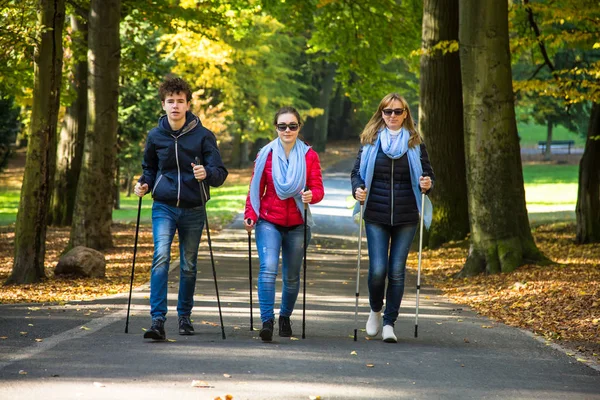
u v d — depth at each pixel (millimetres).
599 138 25234
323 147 82750
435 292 16188
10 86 24984
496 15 18016
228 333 9820
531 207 45438
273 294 9344
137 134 41281
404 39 33094
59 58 16906
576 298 13320
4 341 8773
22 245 16672
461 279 17953
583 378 7887
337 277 18625
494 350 9352
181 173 9344
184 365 7633
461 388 7188
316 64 79438
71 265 17297
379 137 9773
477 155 18250
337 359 8305
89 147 23188
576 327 11070
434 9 25500
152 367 7500
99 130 23078
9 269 21266
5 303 13180
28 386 6598
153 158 9531
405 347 9328
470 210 18469
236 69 54375
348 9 32938
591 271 16812
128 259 21750
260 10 33469
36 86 16750
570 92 20328
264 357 8203
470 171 18422
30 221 16703
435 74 25641
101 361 7707
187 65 44750
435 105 25750
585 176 27594
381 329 10078
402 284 9781
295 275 9672
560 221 35594
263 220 9539
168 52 42625
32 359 7730
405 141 9719
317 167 9641
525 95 60906
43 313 11305
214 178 9344
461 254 23797
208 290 14953
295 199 9492
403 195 9734
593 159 27500
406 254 9805
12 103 35375
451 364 8336
